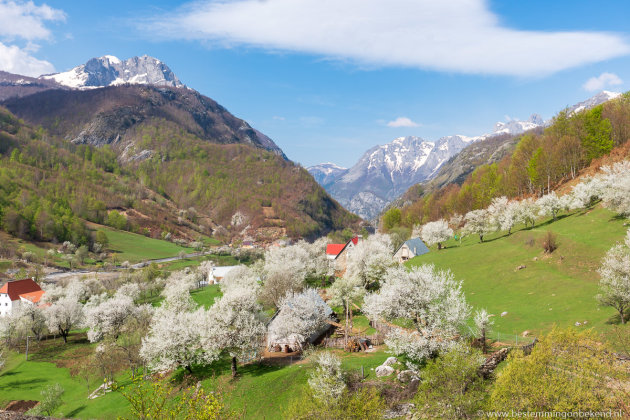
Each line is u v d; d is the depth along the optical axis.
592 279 65.00
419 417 32.22
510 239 102.38
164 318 63.06
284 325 61.16
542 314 56.41
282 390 45.56
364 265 91.75
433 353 41.12
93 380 68.44
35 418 21.89
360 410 31.06
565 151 142.12
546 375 26.97
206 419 21.27
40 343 98.38
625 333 41.00
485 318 43.28
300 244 157.38
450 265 96.38
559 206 107.69
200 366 60.53
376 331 59.38
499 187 167.00
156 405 22.86
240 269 125.19
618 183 87.69
